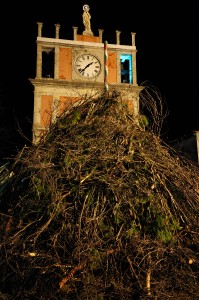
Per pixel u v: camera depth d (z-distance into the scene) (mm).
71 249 3131
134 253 3170
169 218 3408
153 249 3182
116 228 3254
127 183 3393
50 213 3242
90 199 3303
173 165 3811
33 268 3127
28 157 3756
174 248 3254
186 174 3900
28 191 3639
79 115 4113
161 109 4156
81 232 3139
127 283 3055
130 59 21812
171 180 3701
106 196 3359
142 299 2914
